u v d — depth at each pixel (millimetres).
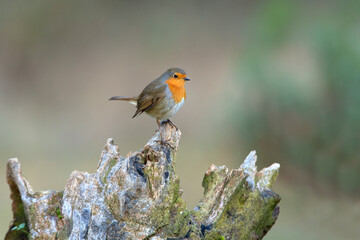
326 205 11781
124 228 4223
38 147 16234
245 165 4855
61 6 20469
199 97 18047
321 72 13164
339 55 12914
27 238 5152
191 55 19672
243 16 20500
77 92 19359
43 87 19531
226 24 20500
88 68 19812
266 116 13820
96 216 4238
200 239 4340
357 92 12477
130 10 21109
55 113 18578
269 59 14500
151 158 4535
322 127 12789
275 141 13656
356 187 12367
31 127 17609
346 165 12547
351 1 15180
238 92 14609
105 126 17750
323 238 9453
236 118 14164
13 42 19969
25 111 18609
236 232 4488
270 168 4930
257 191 4703
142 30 20688
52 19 20391
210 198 4621
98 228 4219
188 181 13305
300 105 13180
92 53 20172
